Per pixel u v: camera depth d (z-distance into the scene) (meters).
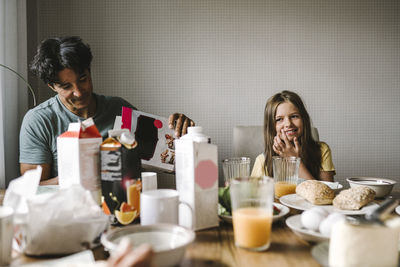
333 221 0.62
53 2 2.31
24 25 1.88
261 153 1.76
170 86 2.39
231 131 2.41
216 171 0.75
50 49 1.20
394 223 0.50
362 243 0.47
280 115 1.57
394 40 2.41
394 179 2.45
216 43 2.38
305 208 0.86
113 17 2.35
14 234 0.60
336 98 2.43
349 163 2.45
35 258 0.59
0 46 1.65
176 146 0.74
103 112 1.60
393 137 2.45
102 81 2.37
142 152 1.00
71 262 0.49
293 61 2.40
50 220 0.58
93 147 0.73
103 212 0.71
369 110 2.44
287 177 1.10
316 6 2.39
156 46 2.38
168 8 2.37
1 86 1.64
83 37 2.34
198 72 2.39
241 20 2.38
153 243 0.59
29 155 1.45
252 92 2.40
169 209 0.65
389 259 0.48
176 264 0.52
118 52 2.37
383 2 2.39
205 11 2.37
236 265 0.54
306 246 0.63
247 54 2.39
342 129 2.44
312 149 1.59
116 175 0.73
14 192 0.60
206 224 0.74
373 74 2.43
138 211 0.75
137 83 2.38
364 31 2.40
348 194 0.87
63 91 1.30
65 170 0.72
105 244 0.53
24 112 1.92
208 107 2.40
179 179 0.74
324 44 2.40
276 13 2.38
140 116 1.02
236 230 0.62
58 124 1.50
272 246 0.63
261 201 0.62
